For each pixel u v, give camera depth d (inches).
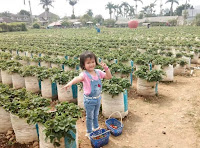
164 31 1787.6
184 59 466.3
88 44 879.1
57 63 478.9
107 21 3464.6
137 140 220.5
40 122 182.4
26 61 547.2
